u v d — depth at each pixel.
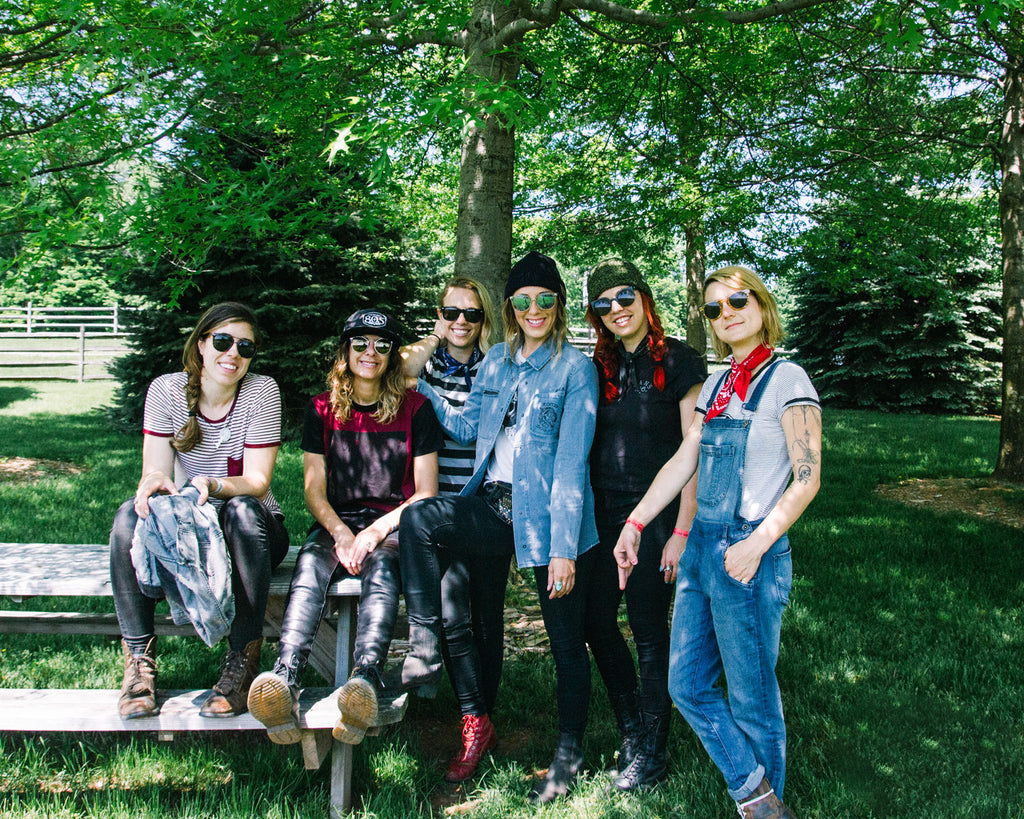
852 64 7.55
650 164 8.67
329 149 3.20
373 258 12.41
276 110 4.02
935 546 6.20
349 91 4.42
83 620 3.33
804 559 5.82
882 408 19.81
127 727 2.56
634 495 2.78
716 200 8.02
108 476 8.70
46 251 3.11
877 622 4.46
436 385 3.27
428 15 4.63
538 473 2.76
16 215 3.16
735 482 2.37
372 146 3.51
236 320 2.89
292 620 2.62
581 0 4.48
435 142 5.44
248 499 2.78
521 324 2.82
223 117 4.10
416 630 2.70
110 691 2.80
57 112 4.24
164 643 4.05
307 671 3.76
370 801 2.66
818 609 4.66
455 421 3.14
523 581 5.36
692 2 5.20
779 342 2.48
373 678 2.51
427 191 11.84
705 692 2.48
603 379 2.87
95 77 3.62
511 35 4.51
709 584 2.40
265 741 3.05
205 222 3.64
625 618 4.68
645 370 2.79
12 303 27.38
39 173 3.30
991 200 9.98
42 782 2.77
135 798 2.62
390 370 3.03
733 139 8.52
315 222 4.25
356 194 4.38
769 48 7.30
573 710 2.78
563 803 2.66
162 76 3.72
